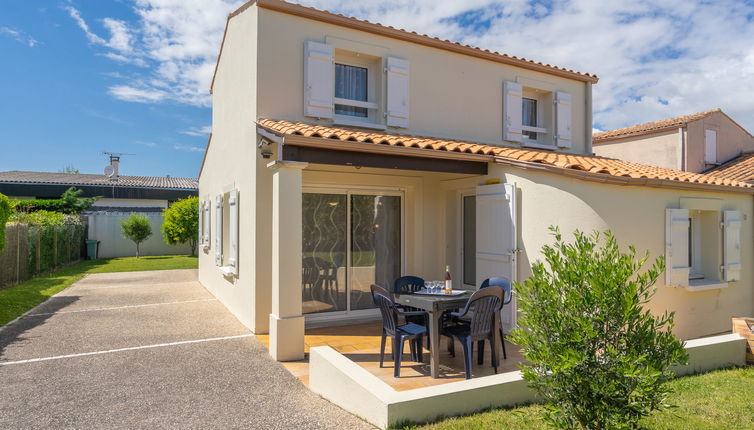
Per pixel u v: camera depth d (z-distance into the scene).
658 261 3.44
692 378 5.26
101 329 7.85
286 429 4.04
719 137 16.92
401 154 7.06
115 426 4.12
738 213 8.31
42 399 4.75
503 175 7.75
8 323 8.30
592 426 3.26
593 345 3.27
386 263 9.41
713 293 7.86
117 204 27.11
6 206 10.48
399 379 5.40
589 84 11.74
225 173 10.18
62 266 18.53
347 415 4.32
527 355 3.39
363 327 8.31
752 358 6.03
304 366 5.90
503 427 3.81
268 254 7.53
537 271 3.54
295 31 8.09
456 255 9.59
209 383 5.25
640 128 17.52
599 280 3.27
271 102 7.77
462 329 5.80
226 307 9.84
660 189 7.09
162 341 7.07
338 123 8.46
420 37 9.22
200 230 14.20
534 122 11.45
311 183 8.45
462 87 9.93
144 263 20.06
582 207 6.54
